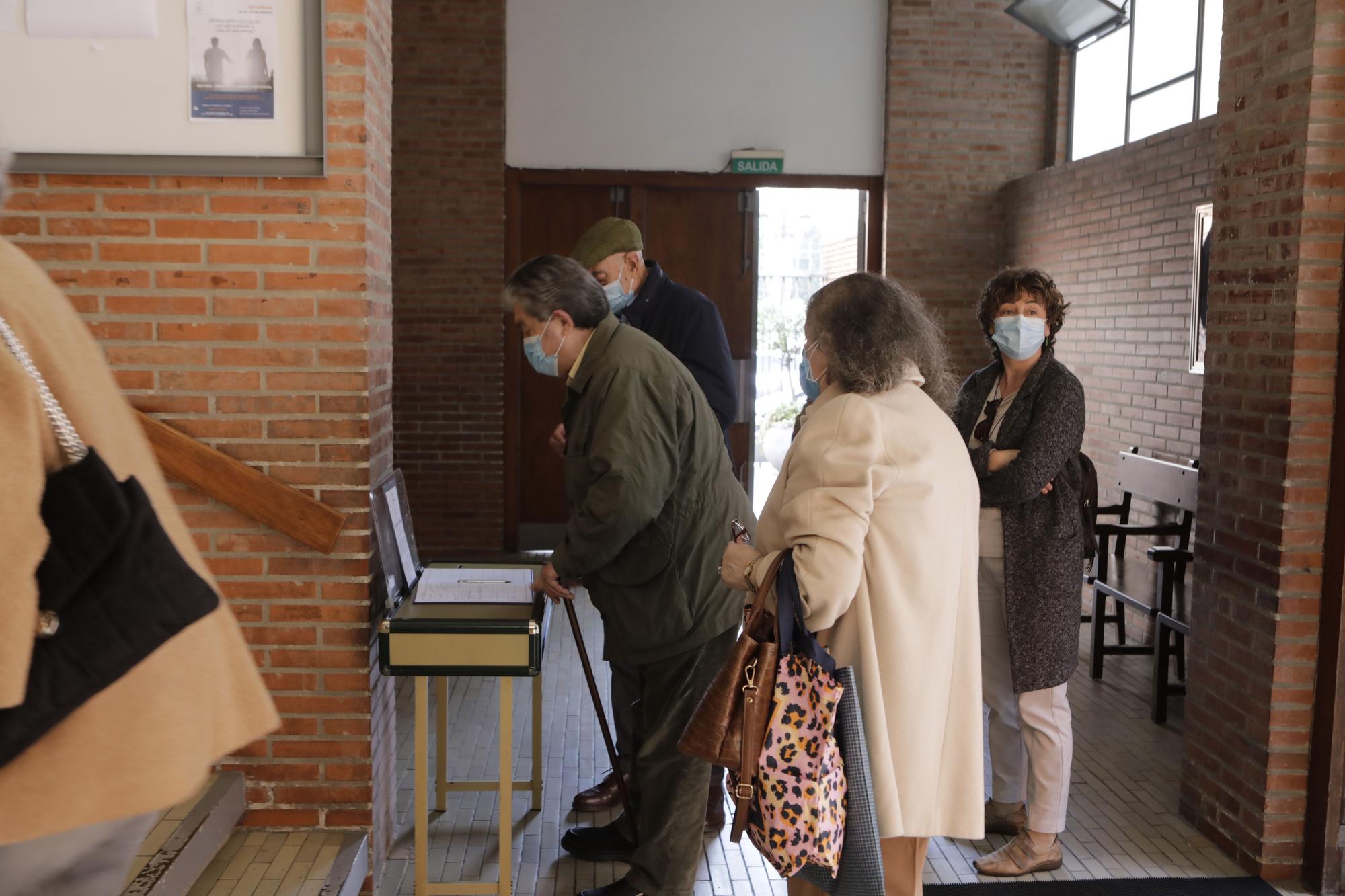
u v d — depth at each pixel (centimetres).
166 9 265
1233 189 328
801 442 215
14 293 109
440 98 726
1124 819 353
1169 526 482
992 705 328
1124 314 584
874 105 757
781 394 1137
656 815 279
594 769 386
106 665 103
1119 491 586
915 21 744
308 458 275
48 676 101
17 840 103
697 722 206
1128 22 668
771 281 1129
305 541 272
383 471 304
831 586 199
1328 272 296
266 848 273
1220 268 335
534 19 731
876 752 207
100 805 105
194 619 109
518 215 747
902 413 214
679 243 765
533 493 776
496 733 421
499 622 262
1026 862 313
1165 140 540
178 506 274
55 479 104
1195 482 468
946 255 762
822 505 203
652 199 760
